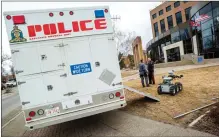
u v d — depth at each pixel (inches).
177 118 222.1
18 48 195.5
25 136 250.4
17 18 195.9
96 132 222.2
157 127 205.0
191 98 296.7
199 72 575.8
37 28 201.6
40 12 203.2
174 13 1877.5
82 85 213.8
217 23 856.9
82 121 276.7
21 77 195.3
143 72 464.4
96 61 220.8
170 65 1107.9
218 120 194.4
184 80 467.5
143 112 268.8
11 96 1100.5
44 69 201.9
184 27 1369.3
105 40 226.2
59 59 207.2
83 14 218.2
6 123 347.6
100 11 225.5
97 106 218.4
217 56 878.4
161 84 355.9
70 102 208.7
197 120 204.2
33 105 197.3
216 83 377.4
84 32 217.2
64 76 207.9
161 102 302.2
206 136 166.2
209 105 246.5
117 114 281.4
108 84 224.2
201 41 1025.5
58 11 208.8
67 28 211.2
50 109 202.1
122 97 229.8
